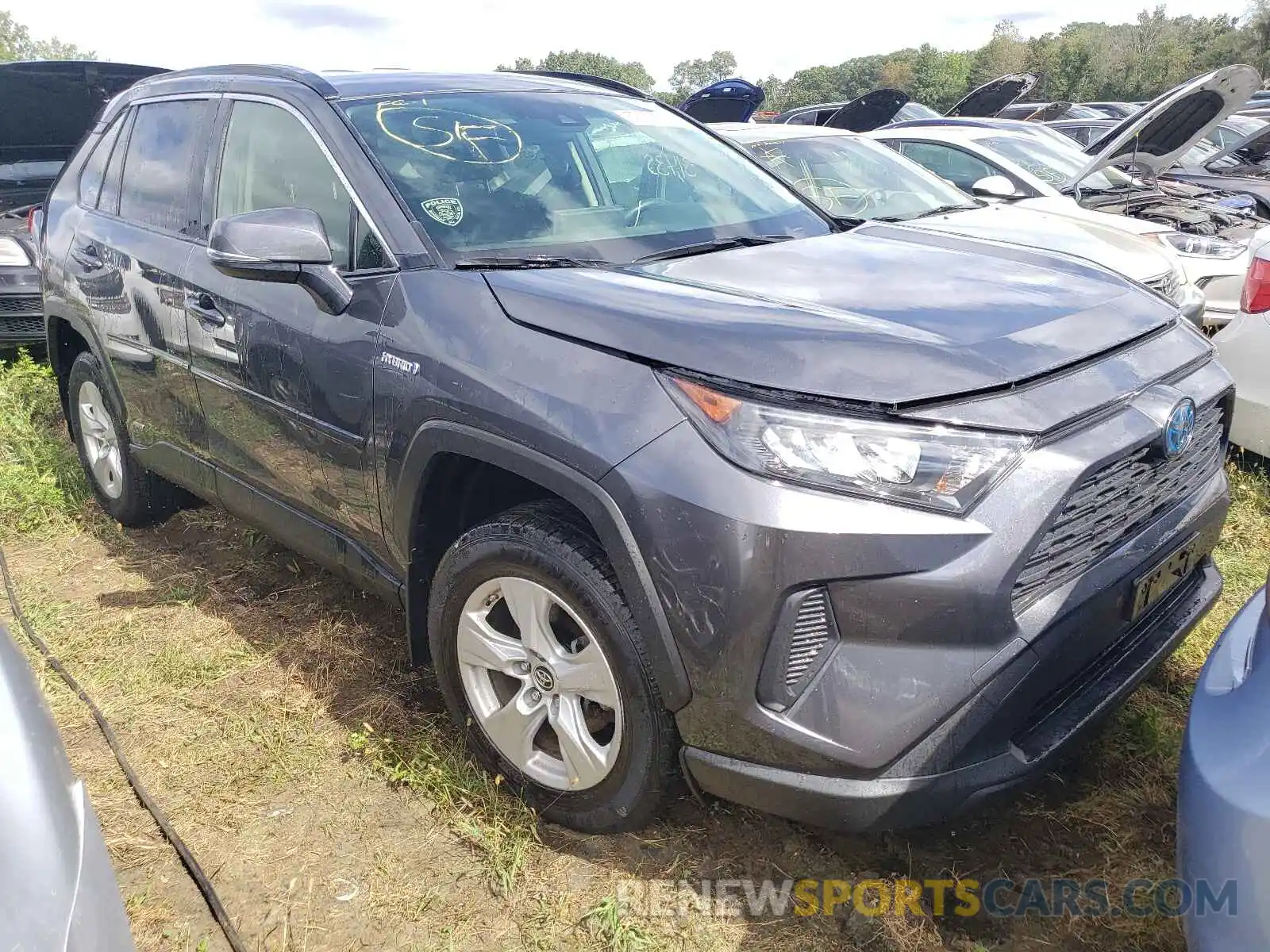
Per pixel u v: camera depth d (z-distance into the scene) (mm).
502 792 2480
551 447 2051
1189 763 1554
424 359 2342
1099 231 5547
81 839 1345
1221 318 5465
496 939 2102
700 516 1851
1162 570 2193
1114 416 2023
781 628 1837
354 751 2703
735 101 9945
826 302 2199
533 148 2971
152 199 3574
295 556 3873
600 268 2516
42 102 7484
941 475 1810
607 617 2066
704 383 1920
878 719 1821
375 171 2691
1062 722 2035
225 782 2600
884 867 2266
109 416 4004
